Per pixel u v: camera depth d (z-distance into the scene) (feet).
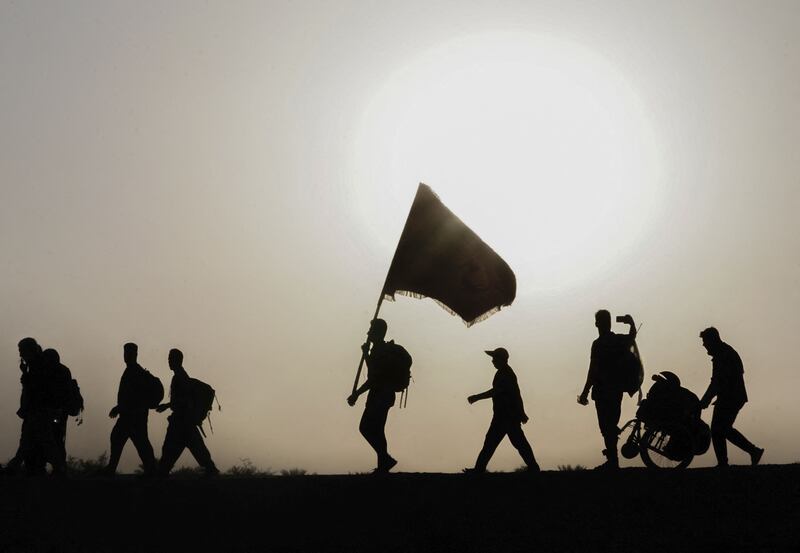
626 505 68.28
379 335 80.64
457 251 82.02
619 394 80.12
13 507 71.92
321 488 73.92
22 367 84.99
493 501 70.38
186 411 87.45
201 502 72.90
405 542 64.80
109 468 86.89
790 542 61.16
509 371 82.48
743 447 81.61
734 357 82.33
